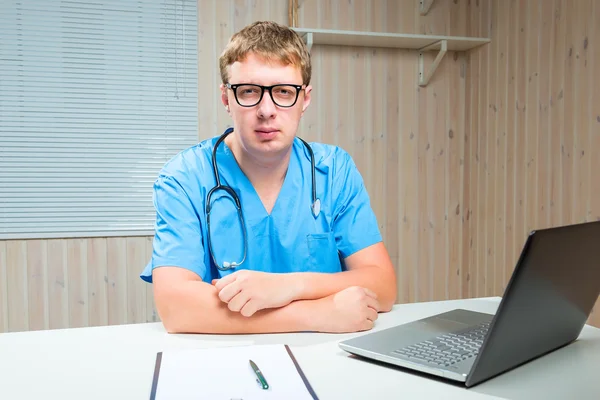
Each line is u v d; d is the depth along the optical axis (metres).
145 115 2.50
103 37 2.43
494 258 2.58
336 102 2.63
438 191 2.80
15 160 2.37
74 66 2.41
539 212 2.25
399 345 0.83
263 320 0.96
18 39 2.34
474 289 2.77
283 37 1.13
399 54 2.71
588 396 0.69
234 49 1.13
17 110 2.36
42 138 2.39
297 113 1.15
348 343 0.85
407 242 2.77
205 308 0.97
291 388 0.70
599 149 1.92
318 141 2.62
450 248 2.82
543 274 0.70
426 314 1.11
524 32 2.34
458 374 0.71
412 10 2.69
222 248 1.26
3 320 2.38
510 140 2.45
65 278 2.43
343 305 0.97
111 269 2.48
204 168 1.28
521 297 0.68
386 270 1.21
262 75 1.10
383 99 2.70
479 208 2.71
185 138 2.54
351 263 1.34
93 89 2.43
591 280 0.83
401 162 2.74
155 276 1.09
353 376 0.76
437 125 2.78
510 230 2.45
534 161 2.28
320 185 1.36
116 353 0.87
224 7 2.51
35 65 2.36
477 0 2.71
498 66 2.53
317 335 0.96
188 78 2.53
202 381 0.72
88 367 0.80
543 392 0.70
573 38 2.04
